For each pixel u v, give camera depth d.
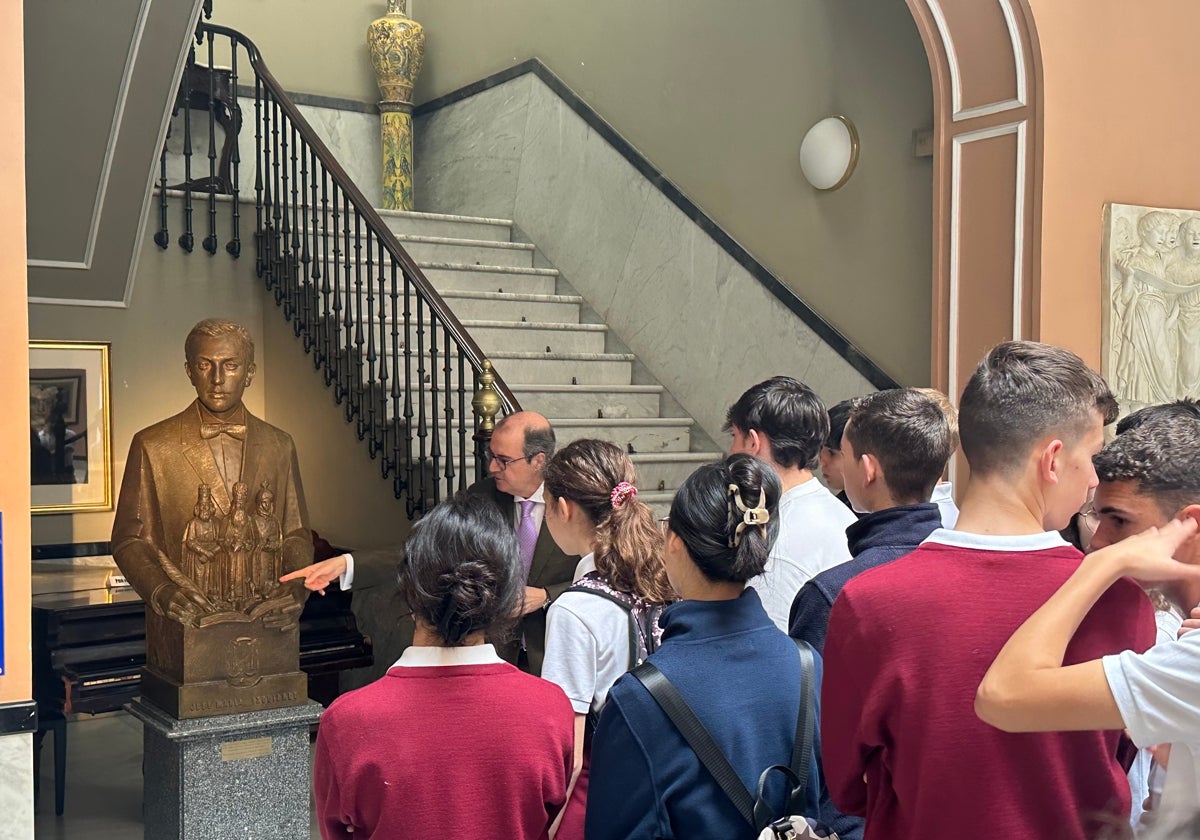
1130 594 1.37
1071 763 1.36
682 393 6.86
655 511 5.91
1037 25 4.37
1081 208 4.55
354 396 6.12
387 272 7.34
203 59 8.68
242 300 6.96
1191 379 4.82
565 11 7.91
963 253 4.75
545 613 3.06
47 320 6.32
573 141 7.80
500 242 8.05
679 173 6.88
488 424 4.86
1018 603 1.40
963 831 1.36
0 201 2.40
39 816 4.62
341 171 6.13
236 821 3.54
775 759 1.70
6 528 2.40
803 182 5.94
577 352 7.28
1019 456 1.47
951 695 1.37
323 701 5.41
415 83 9.59
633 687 1.69
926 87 5.20
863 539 2.11
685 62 6.80
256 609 3.59
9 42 2.41
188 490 3.61
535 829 1.76
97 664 4.59
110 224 5.77
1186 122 4.88
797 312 5.94
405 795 1.67
